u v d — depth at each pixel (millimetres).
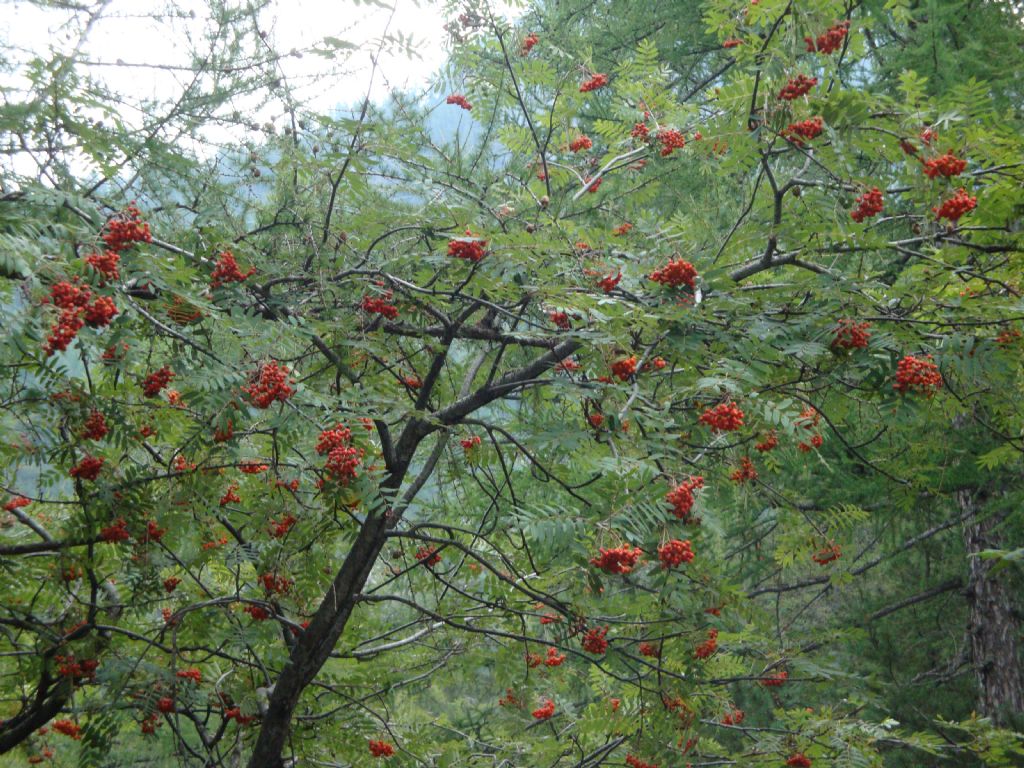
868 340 4266
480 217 5016
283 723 4832
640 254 4582
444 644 6434
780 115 4250
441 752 5914
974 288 4793
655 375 4586
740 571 9422
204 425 3664
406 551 6156
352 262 4719
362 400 3889
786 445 6836
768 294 4660
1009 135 4207
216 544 4793
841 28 4172
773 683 5957
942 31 7121
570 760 6168
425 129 5699
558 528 3443
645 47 6141
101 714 4750
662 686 4738
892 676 9781
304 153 4312
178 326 3701
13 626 4645
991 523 8797
